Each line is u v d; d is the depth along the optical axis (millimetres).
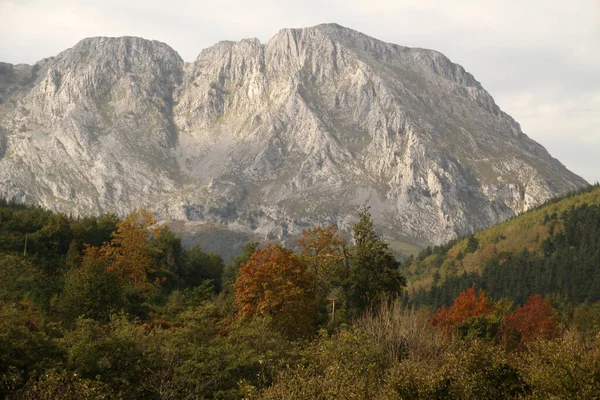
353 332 52844
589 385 37375
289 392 34438
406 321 53469
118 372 43406
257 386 45406
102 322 59406
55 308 62906
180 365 46094
